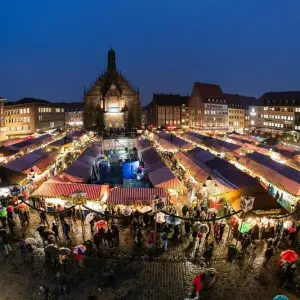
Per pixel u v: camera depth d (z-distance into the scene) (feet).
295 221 88.43
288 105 342.64
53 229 79.05
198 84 417.28
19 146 192.54
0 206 95.04
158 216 79.77
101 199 95.91
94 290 59.72
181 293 58.80
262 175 124.26
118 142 272.31
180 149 196.95
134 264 69.21
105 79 361.51
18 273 65.87
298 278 63.77
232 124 434.71
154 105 444.55
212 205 94.43
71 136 249.55
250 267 67.77
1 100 303.07
